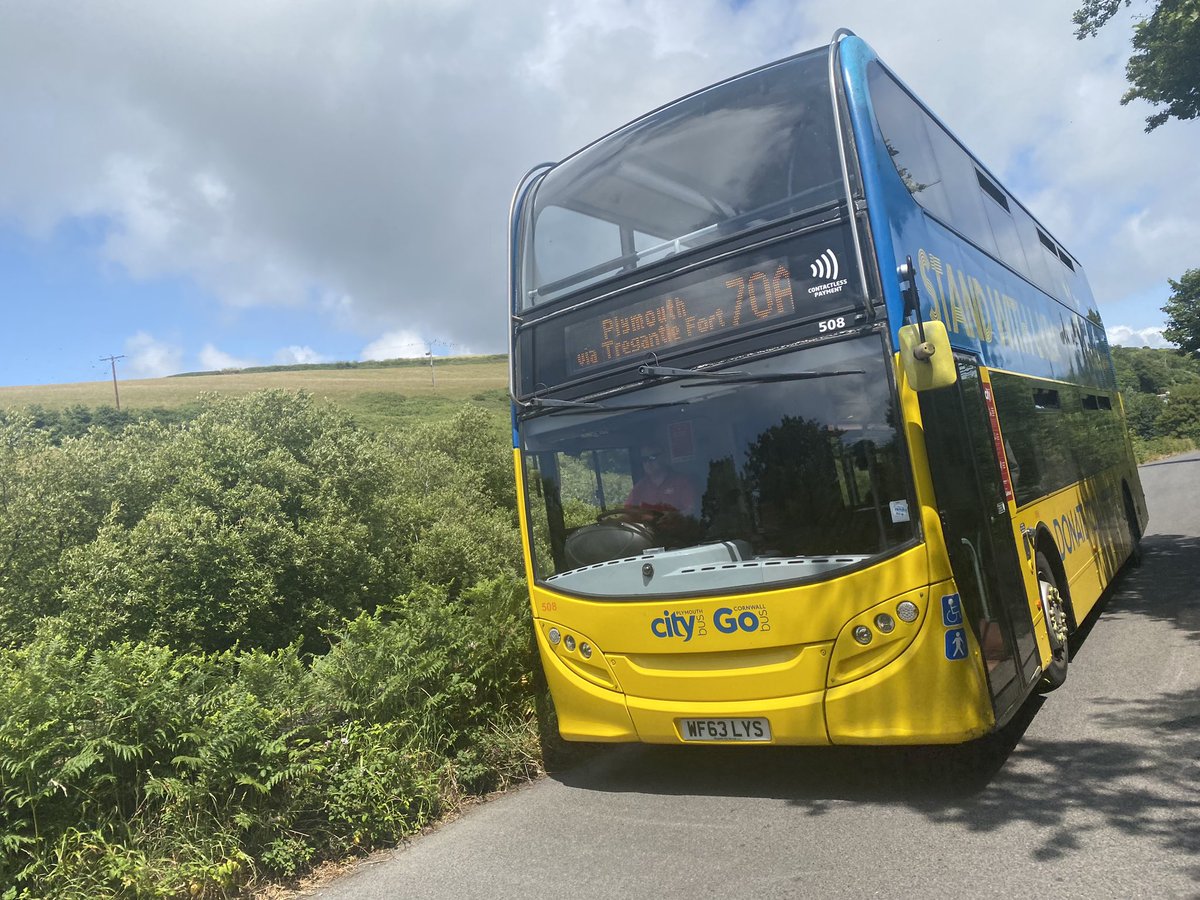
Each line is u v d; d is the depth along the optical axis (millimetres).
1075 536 8375
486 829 5477
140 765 4898
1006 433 6461
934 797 5055
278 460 16078
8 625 13359
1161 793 4672
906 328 4793
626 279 5926
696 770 6207
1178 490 31125
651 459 5672
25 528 14008
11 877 4211
